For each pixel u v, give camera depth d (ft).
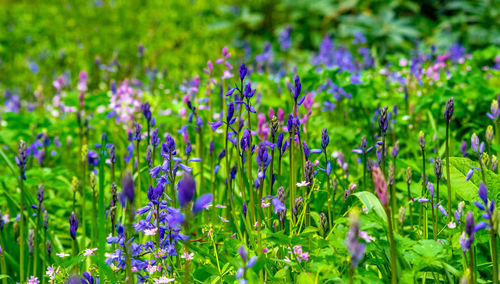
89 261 8.69
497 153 10.33
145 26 32.12
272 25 34.88
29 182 10.94
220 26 30.81
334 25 32.55
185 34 30.76
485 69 16.94
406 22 27.96
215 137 12.62
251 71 20.07
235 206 9.42
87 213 11.34
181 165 7.27
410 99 14.78
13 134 14.70
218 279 7.30
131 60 28.50
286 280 7.27
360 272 6.51
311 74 15.03
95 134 16.89
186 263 6.57
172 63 27.07
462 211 6.91
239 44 29.84
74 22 32.78
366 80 15.15
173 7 33.71
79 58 28.25
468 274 6.02
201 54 28.78
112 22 32.89
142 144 12.59
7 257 8.71
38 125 15.49
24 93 25.29
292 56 28.89
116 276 7.64
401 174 11.59
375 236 6.88
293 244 6.94
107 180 12.62
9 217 10.12
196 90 12.37
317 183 8.74
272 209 8.57
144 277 7.11
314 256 7.21
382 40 27.94
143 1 34.83
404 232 9.49
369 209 6.61
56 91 21.90
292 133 7.84
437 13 30.32
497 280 6.31
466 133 13.24
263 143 7.10
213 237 7.78
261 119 10.18
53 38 32.58
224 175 11.13
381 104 14.37
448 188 7.76
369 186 10.89
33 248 8.83
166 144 7.32
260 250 6.97
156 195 6.88
